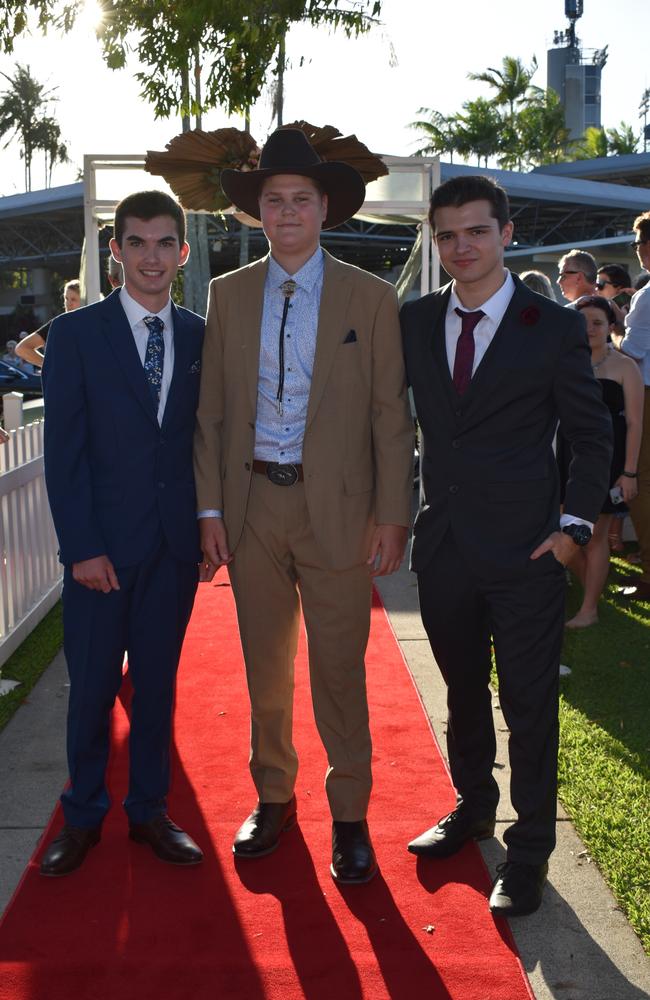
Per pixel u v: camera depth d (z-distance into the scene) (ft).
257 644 10.54
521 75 184.85
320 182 9.87
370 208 28.02
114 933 9.16
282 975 8.56
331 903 9.65
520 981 8.48
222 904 9.64
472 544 9.62
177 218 10.16
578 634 18.03
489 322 9.52
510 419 9.54
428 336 9.80
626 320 20.03
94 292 27.17
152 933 9.16
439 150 182.19
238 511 10.21
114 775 12.50
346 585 10.12
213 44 33.12
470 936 9.12
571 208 94.79
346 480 9.98
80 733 10.43
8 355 110.63
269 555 10.29
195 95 35.17
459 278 9.41
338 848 10.18
